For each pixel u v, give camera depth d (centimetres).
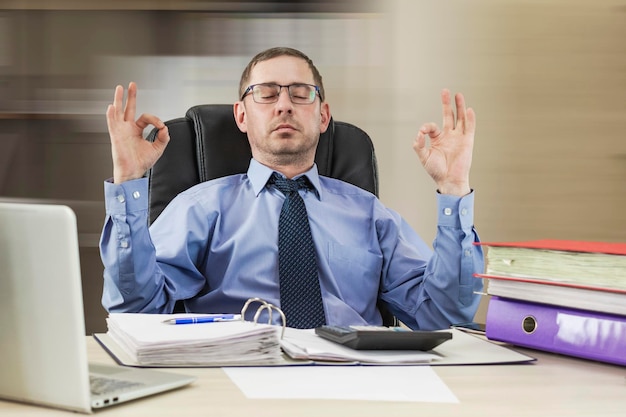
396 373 99
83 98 322
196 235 187
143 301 167
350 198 205
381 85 328
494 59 332
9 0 318
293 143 194
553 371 103
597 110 337
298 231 188
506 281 119
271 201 195
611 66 335
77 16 319
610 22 333
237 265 187
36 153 322
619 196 339
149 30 320
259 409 81
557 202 338
